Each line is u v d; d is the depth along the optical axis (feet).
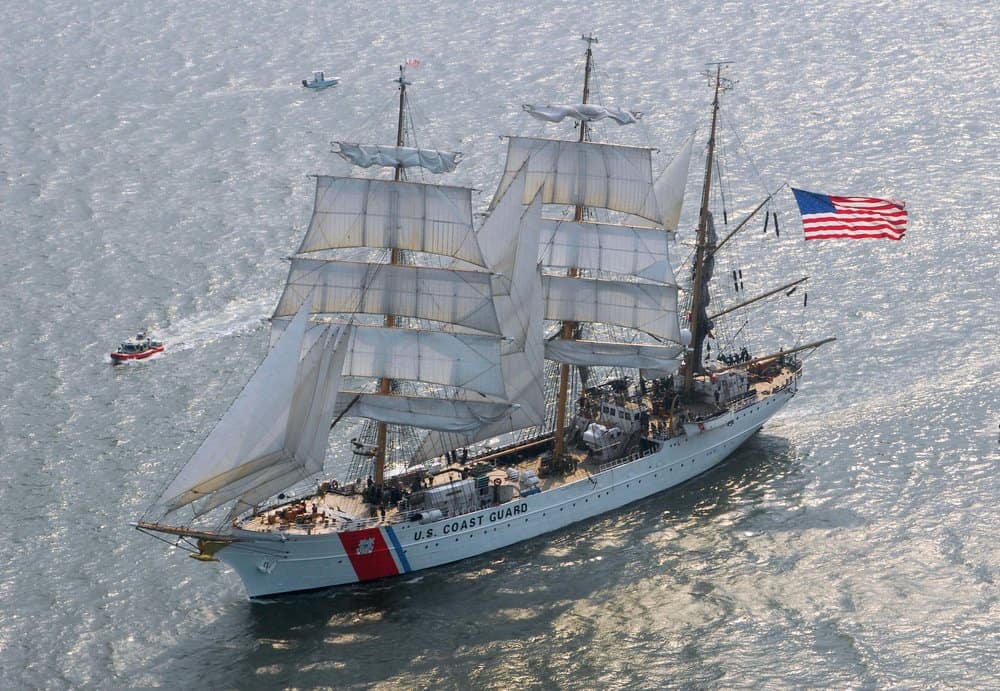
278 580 602.03
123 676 545.85
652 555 640.99
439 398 649.20
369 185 628.28
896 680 542.16
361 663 556.51
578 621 587.27
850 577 615.57
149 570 617.62
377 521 618.85
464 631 580.71
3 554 623.77
